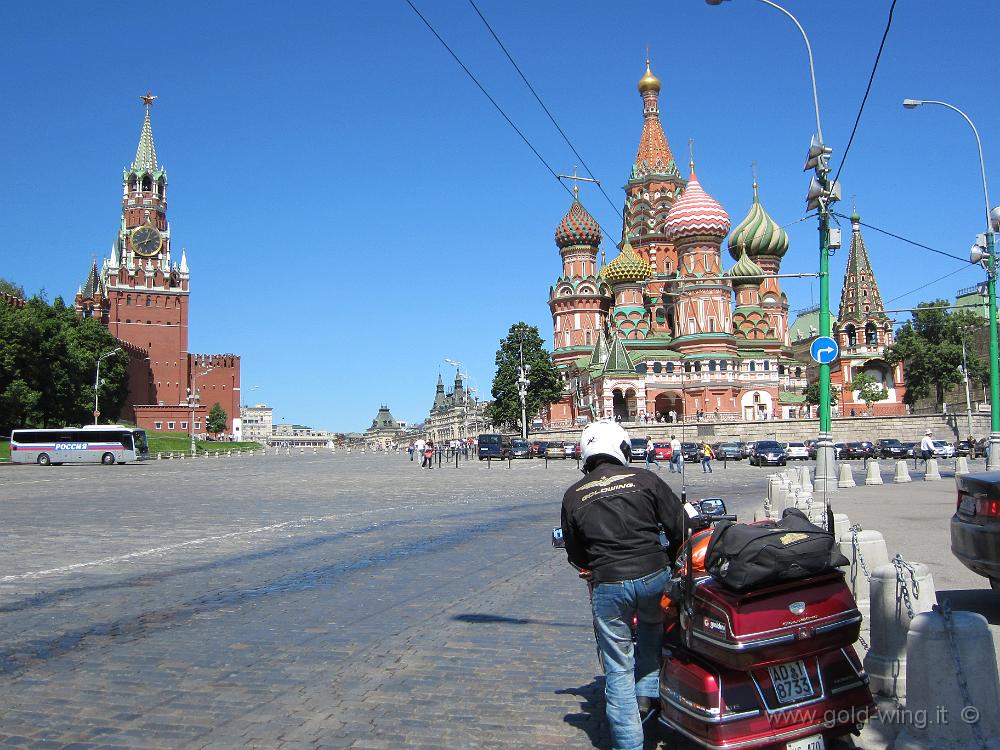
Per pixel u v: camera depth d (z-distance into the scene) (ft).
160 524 69.72
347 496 106.11
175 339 517.96
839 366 403.75
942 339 343.87
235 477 156.15
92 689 24.00
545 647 28.68
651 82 414.82
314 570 45.32
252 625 31.99
